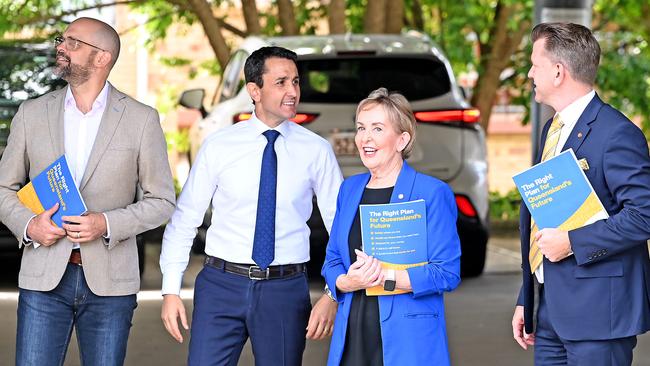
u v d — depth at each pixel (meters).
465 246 14.21
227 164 6.94
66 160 6.71
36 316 6.78
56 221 6.63
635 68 22.06
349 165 13.09
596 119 6.14
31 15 19.70
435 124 13.40
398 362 6.27
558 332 6.22
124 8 26.08
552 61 6.18
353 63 13.40
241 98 13.46
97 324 6.86
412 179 6.36
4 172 6.88
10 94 14.51
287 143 7.01
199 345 6.88
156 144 6.91
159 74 27.80
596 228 6.02
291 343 6.91
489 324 11.99
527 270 6.48
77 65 6.73
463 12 20.56
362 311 6.34
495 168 31.42
